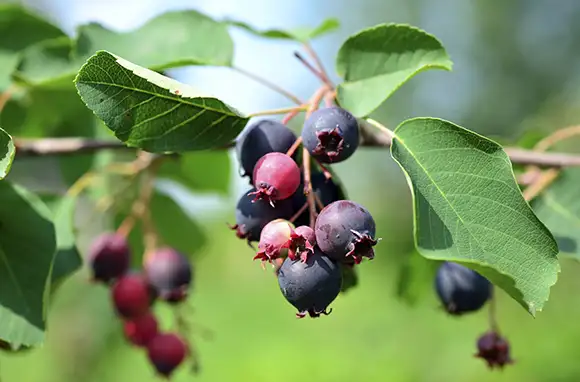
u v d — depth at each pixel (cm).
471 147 23
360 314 90
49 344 82
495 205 22
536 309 22
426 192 23
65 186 34
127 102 23
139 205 32
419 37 24
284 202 23
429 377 71
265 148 23
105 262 31
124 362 81
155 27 29
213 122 24
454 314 28
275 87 27
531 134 33
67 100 33
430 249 22
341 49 25
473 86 183
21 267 25
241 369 78
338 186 24
